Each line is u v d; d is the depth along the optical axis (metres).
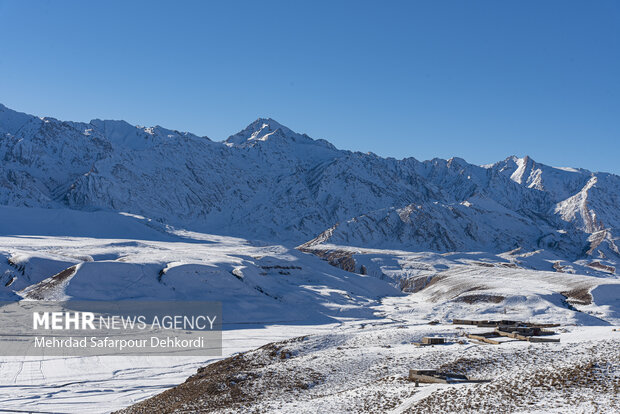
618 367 37.41
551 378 36.94
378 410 35.81
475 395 35.38
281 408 39.72
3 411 50.78
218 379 51.91
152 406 49.81
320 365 51.91
